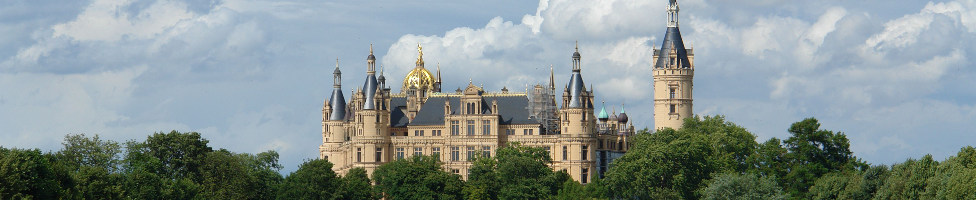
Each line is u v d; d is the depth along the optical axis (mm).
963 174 187750
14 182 168750
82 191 188500
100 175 197875
